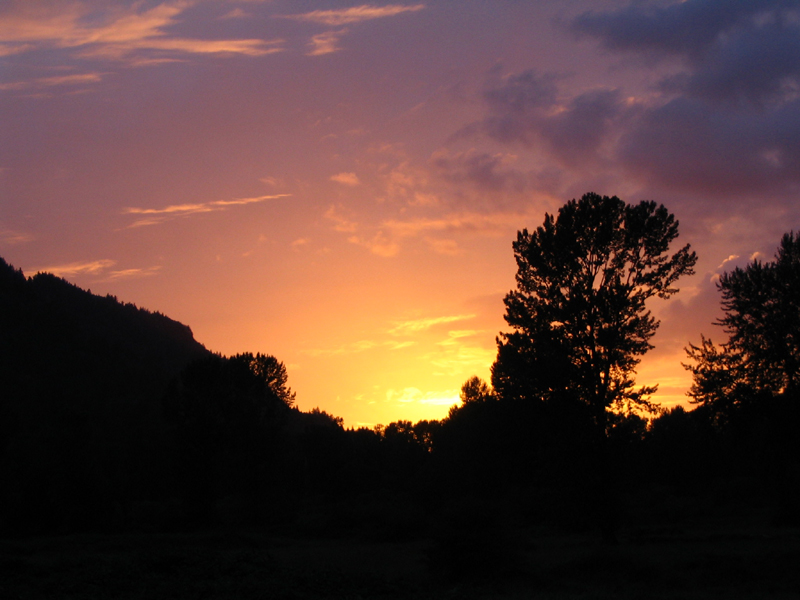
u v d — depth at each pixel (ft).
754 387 110.01
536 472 116.16
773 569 72.18
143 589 59.77
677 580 70.85
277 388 228.84
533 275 120.16
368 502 244.83
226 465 210.18
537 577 76.07
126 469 286.05
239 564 74.18
